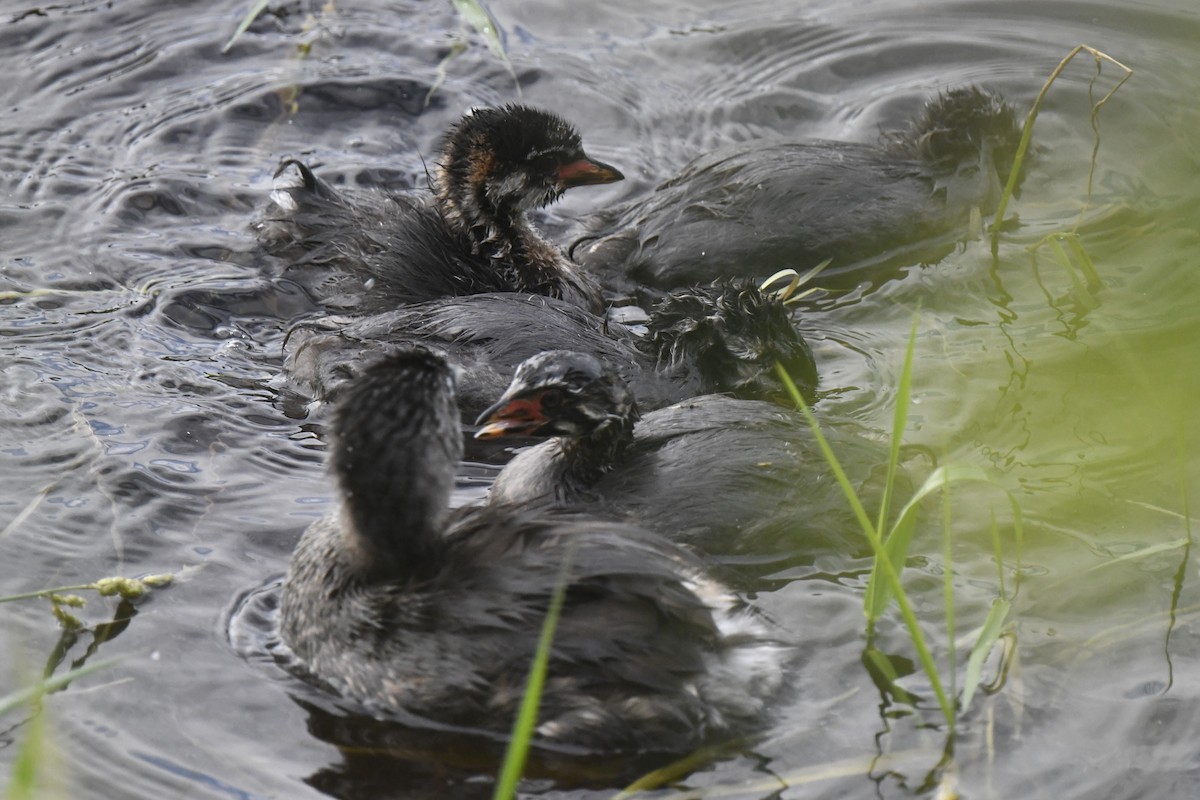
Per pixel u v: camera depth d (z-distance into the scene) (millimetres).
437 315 13797
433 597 9453
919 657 10000
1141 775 8898
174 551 11195
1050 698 9539
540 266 15555
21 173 16875
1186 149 13250
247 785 8875
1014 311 14797
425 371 9781
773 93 18953
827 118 18594
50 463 12234
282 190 15758
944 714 9414
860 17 20219
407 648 9422
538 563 9422
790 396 13617
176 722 9398
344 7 20172
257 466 12430
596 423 11789
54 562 10992
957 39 19688
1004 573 10883
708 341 13641
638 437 12172
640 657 9047
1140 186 16812
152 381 13617
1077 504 11633
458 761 9117
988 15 20172
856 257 15797
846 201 15844
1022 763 9008
